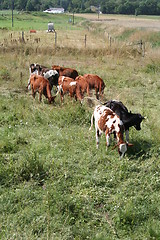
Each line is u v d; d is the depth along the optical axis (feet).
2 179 26.03
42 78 45.29
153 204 23.85
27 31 154.40
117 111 33.53
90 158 30.35
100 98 49.90
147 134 36.22
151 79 63.31
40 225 21.35
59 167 28.48
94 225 22.15
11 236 20.16
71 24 264.72
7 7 509.76
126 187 26.25
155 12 411.54
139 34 134.82
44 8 497.87
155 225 21.89
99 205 24.21
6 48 81.46
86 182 26.43
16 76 59.31
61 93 46.09
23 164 27.48
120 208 23.13
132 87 58.49
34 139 34.01
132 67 71.46
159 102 50.16
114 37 152.87
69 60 77.97
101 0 533.96
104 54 83.61
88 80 47.62
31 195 24.35
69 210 22.86
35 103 45.73
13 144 32.09
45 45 94.94
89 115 39.83
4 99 46.34
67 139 33.81
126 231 21.68
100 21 256.93
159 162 29.96
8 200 23.65
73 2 545.44
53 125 37.76
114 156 30.96
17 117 39.65
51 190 24.52
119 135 29.35
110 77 62.75
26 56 77.61
